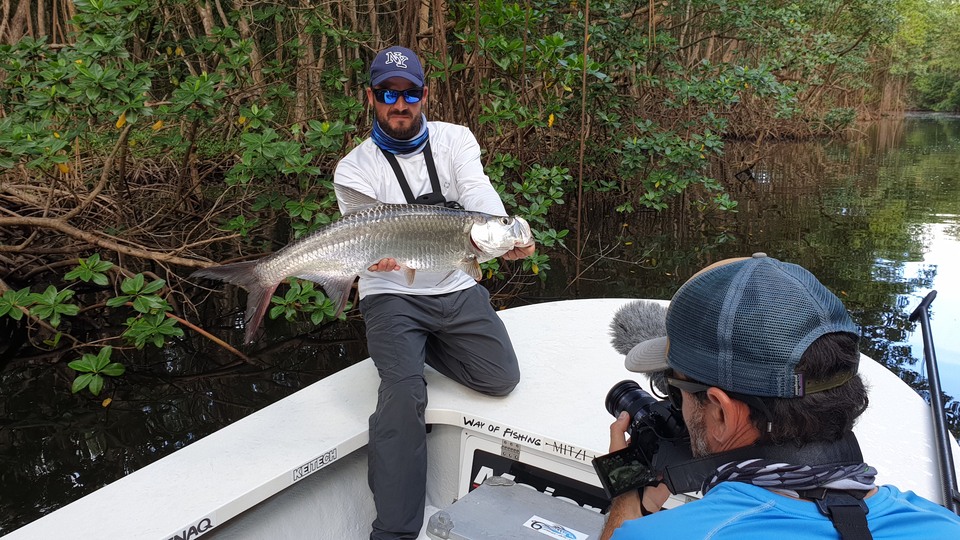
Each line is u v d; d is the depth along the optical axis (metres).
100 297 6.13
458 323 2.49
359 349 5.34
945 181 13.19
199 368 5.03
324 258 2.39
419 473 2.33
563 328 3.11
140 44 6.36
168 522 1.98
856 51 18.34
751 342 1.03
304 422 2.48
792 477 1.02
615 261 7.71
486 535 2.07
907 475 2.00
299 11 7.02
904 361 5.07
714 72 9.31
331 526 2.42
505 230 2.34
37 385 4.79
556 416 2.42
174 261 5.47
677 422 1.36
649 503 1.31
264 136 4.97
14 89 5.27
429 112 7.38
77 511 2.02
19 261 6.12
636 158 7.96
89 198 5.58
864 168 15.34
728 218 9.94
